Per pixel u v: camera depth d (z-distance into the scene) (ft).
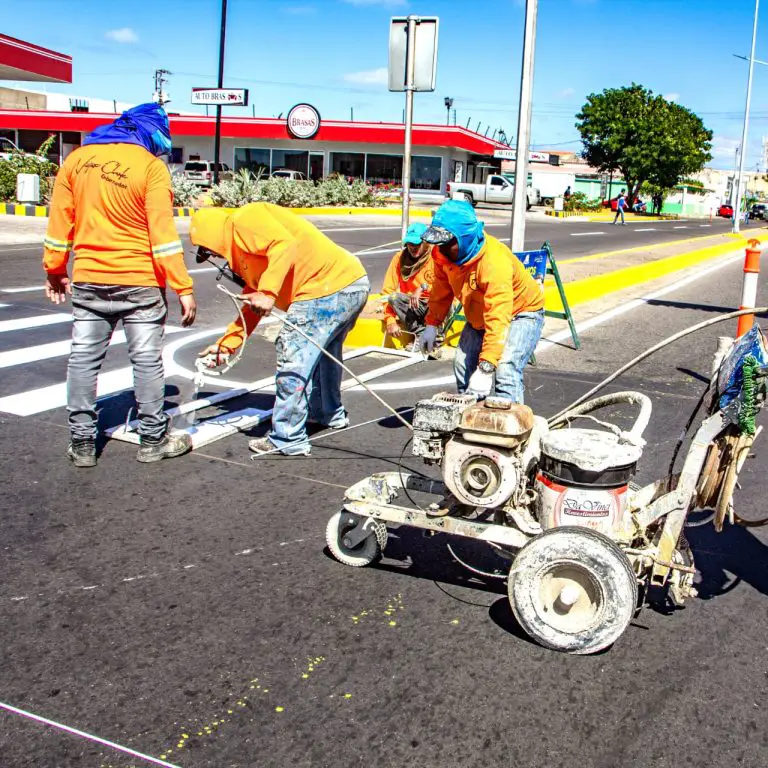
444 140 141.79
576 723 8.89
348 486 15.66
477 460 10.70
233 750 8.32
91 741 8.39
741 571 12.87
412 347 25.77
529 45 28.78
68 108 216.95
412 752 8.36
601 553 9.68
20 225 63.05
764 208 249.34
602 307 39.99
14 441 17.39
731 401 10.37
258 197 93.81
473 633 10.62
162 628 10.50
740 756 8.46
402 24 29.86
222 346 16.69
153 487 15.23
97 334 15.72
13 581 11.57
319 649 10.14
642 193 213.66
